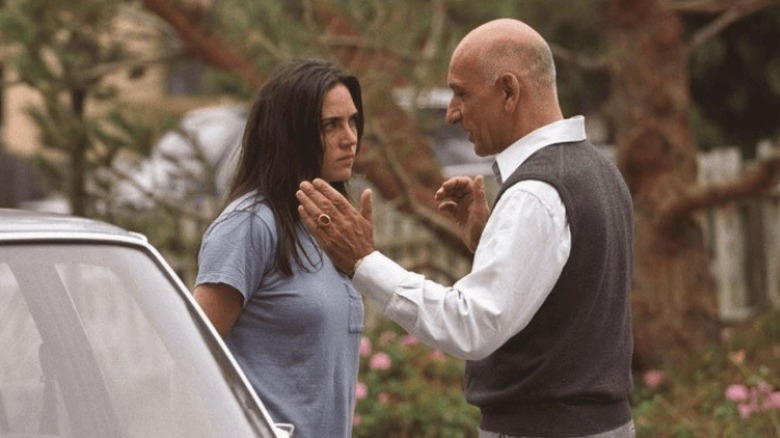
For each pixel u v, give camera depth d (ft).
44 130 49.62
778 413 39.01
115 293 18.28
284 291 22.59
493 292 21.39
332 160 23.52
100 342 18.01
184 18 47.34
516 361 22.26
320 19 47.91
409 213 45.37
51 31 50.19
